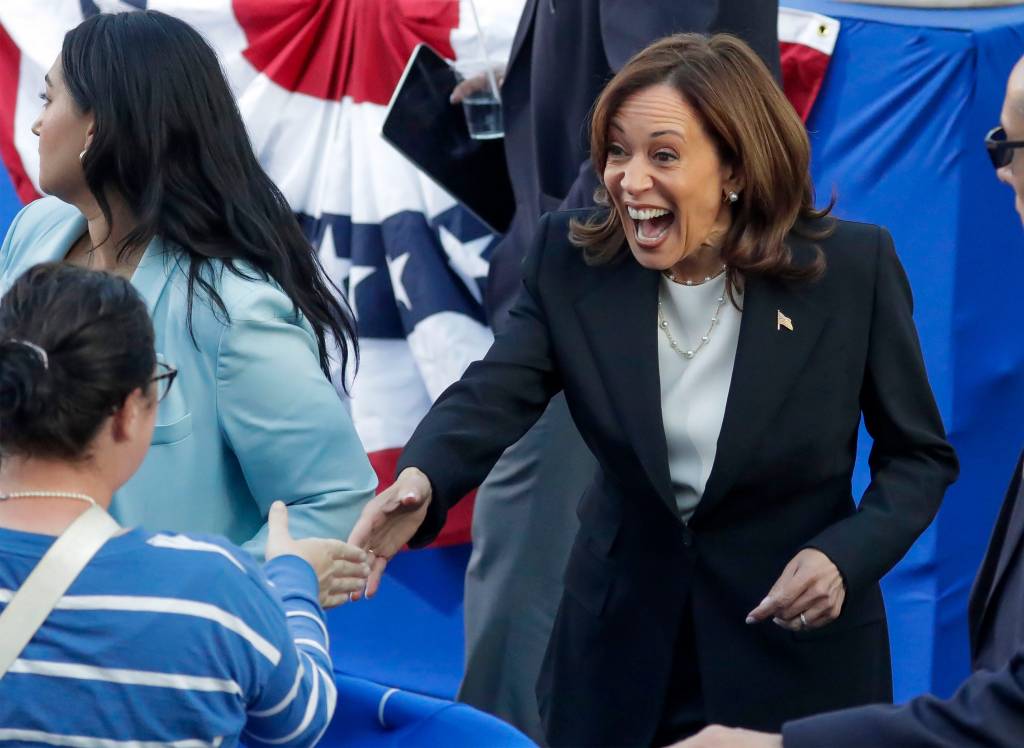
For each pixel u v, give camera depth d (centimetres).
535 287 912
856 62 1298
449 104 1334
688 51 812
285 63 1441
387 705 722
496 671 1298
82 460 579
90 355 562
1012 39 1261
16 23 1545
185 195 802
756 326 847
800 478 860
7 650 553
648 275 877
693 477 870
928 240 1277
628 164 812
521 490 1255
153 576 569
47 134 808
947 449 877
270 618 591
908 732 602
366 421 1451
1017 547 757
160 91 791
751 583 873
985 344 1292
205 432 800
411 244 1416
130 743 559
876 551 826
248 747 631
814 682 878
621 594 905
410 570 1507
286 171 1466
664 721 912
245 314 791
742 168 821
